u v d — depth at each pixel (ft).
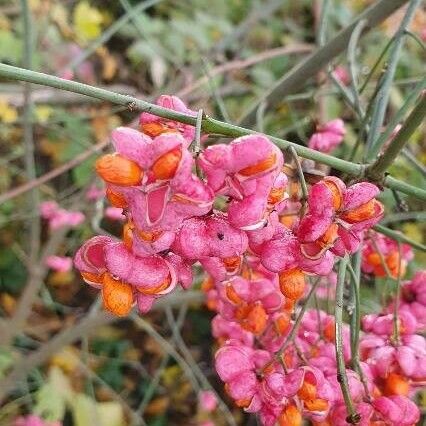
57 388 0.71
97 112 0.77
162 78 0.78
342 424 0.30
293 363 0.32
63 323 0.84
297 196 0.33
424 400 0.55
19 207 0.82
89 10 0.78
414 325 0.34
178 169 0.22
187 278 0.26
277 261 0.26
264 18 0.82
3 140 0.83
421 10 0.72
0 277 0.86
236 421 0.87
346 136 0.66
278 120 0.65
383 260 0.37
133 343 0.90
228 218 0.24
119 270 0.24
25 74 0.25
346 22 0.79
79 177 0.76
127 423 0.87
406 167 0.61
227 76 0.82
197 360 0.90
